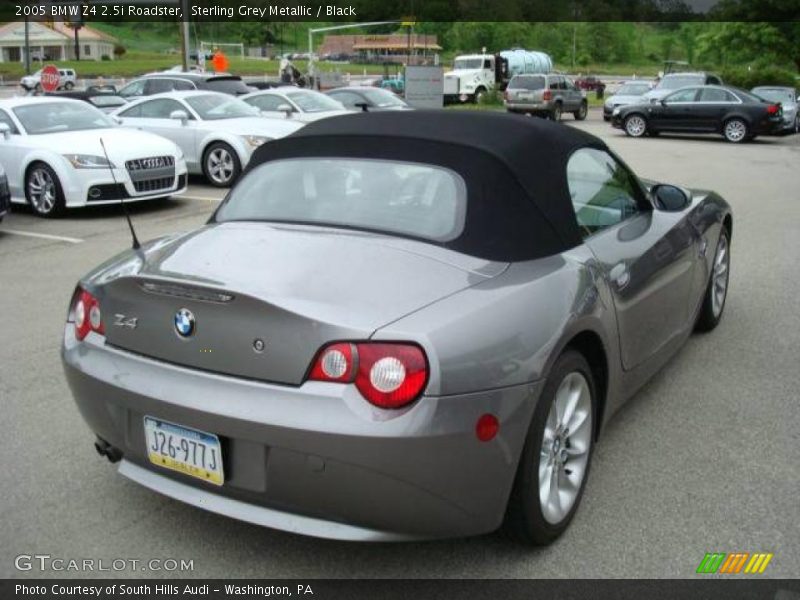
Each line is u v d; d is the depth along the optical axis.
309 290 2.61
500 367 2.57
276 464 2.50
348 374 2.44
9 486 3.44
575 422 3.10
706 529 3.10
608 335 3.22
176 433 2.70
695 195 5.12
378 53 89.12
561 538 3.05
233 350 2.59
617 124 24.88
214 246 3.04
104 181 10.02
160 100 13.48
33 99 11.02
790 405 4.29
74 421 4.10
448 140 3.27
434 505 2.51
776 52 55.12
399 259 2.83
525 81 32.28
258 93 15.99
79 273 7.23
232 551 2.99
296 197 3.37
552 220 3.19
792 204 11.27
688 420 4.10
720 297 5.52
